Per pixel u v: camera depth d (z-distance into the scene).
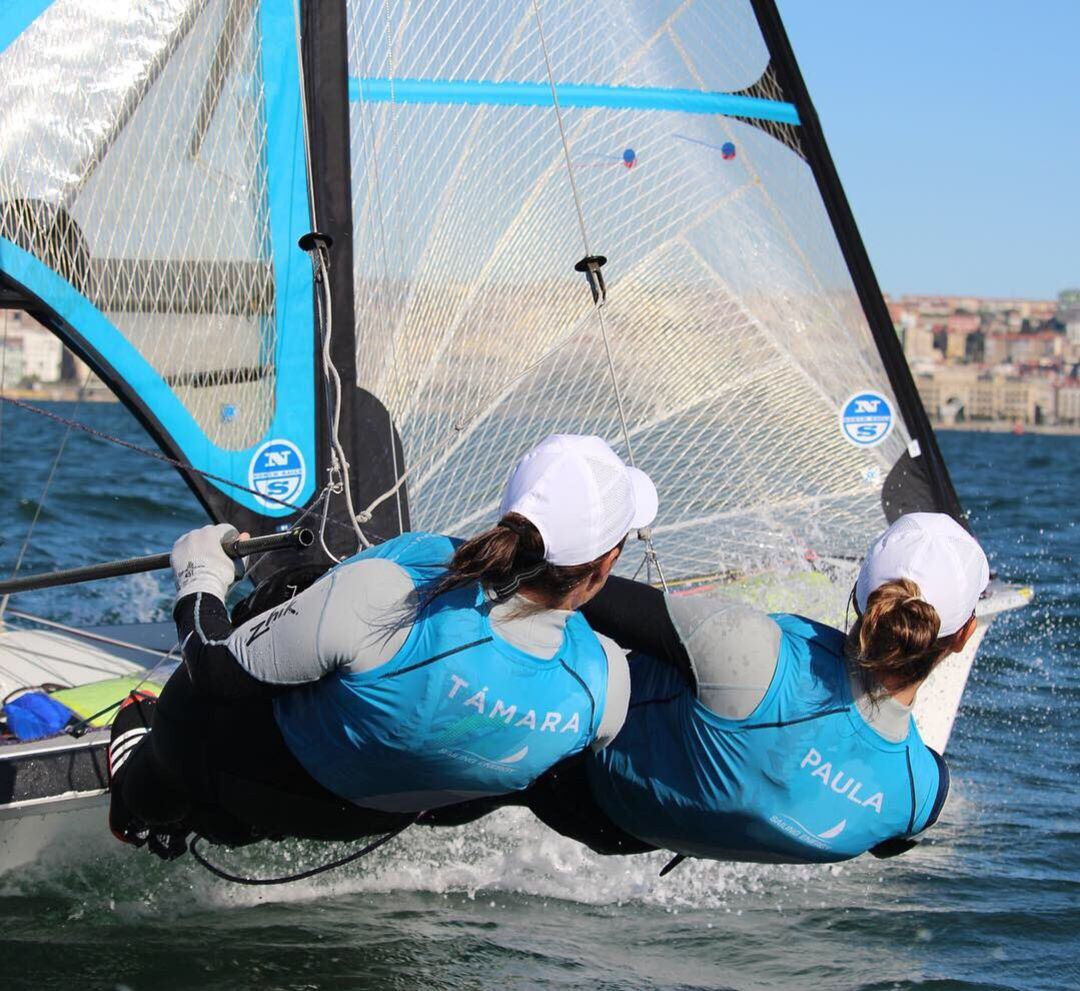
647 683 9.49
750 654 8.72
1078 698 21.56
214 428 13.90
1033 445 161.00
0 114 12.98
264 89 13.77
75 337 13.44
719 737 8.88
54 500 38.94
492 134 15.65
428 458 14.55
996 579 18.30
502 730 8.45
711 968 11.38
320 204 13.77
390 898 12.72
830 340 17.53
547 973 11.14
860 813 9.11
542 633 8.44
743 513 17.11
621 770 9.47
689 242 16.84
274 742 9.20
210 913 12.18
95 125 13.32
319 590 8.36
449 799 9.18
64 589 26.17
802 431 17.41
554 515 8.07
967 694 21.66
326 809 9.55
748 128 17.20
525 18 15.79
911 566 8.70
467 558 8.05
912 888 13.34
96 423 83.12
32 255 13.16
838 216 17.56
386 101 15.00
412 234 15.18
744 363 17.16
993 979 11.24
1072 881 13.58
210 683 8.70
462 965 11.23
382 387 14.96
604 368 16.44
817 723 8.80
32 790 11.82
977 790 16.73
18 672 14.62
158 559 10.25
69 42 13.20
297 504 14.16
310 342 14.08
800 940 12.02
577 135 16.16
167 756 9.71
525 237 15.92
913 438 17.86
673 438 16.84
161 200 13.59
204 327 13.80
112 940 11.48
